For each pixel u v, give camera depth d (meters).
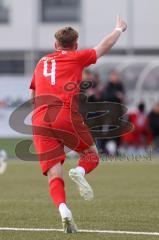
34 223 26.00
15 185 40.38
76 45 23.69
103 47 23.28
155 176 45.44
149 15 121.69
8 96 68.12
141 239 22.38
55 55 23.33
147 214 28.27
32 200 33.25
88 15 123.06
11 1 126.81
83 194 22.73
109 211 29.30
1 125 67.62
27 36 126.81
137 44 122.50
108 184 40.72
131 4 116.69
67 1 130.88
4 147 63.41
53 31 124.94
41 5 126.44
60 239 22.31
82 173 22.67
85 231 23.89
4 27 127.12
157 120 64.31
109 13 122.38
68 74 22.95
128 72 77.00
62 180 22.88
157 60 78.81
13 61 127.69
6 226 25.28
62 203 22.53
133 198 33.84
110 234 23.31
